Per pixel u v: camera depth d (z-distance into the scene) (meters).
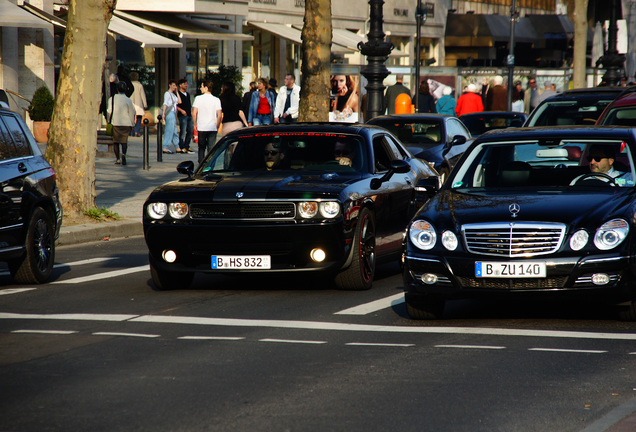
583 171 22.73
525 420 13.79
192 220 24.42
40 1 79.75
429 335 19.72
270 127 27.84
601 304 22.95
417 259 20.86
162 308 22.81
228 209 24.25
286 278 27.66
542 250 20.14
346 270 24.89
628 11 107.44
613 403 14.63
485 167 23.25
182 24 92.69
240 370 16.66
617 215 20.27
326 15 53.00
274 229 24.02
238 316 21.72
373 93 55.50
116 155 62.41
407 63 131.75
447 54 140.88
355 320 21.33
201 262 24.69
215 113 62.34
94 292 25.39
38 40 80.62
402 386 15.63
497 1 151.62
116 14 88.56
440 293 20.62
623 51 100.75
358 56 117.69
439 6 137.75
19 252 26.03
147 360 17.39
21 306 23.27
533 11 162.12
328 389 15.43
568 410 14.28
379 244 26.25
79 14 38.38
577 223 20.16
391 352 18.09
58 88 38.91
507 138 23.77
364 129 27.80
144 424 13.55
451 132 46.50
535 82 93.38
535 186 22.34
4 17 66.31
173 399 14.81
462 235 20.55
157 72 96.38
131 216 40.69
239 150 27.17
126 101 61.84
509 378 16.14
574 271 19.92
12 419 13.76
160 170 59.53
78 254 33.50
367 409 14.32
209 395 15.05
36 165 27.48
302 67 53.50
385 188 26.55
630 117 34.00
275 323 20.92
